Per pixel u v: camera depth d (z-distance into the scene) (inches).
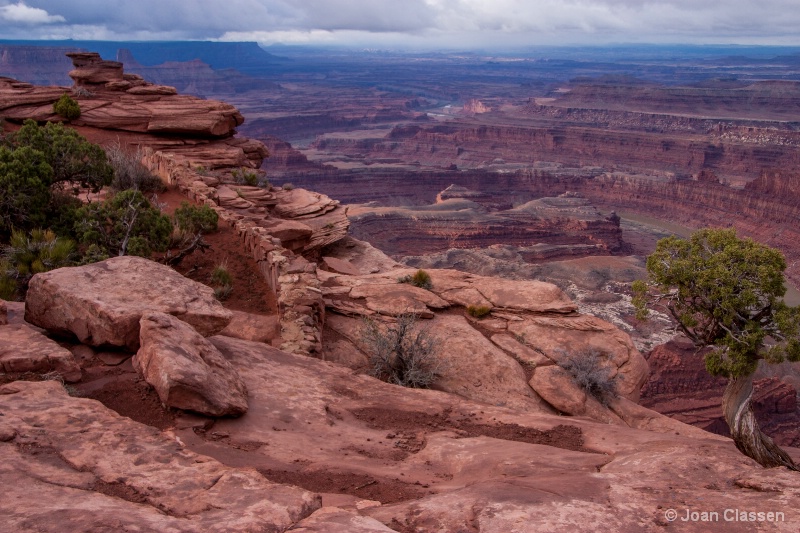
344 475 368.5
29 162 1013.8
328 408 502.9
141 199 970.7
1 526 218.7
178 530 229.8
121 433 320.5
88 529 219.6
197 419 411.5
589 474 343.9
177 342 445.7
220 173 1793.8
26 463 281.1
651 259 532.1
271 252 931.3
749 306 487.5
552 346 866.1
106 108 2049.7
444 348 829.2
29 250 859.4
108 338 468.4
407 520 267.3
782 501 274.8
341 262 1378.0
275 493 273.6
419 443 461.7
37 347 435.5
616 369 835.4
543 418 557.3
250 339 713.6
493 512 267.1
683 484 317.4
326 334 847.7
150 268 564.1
